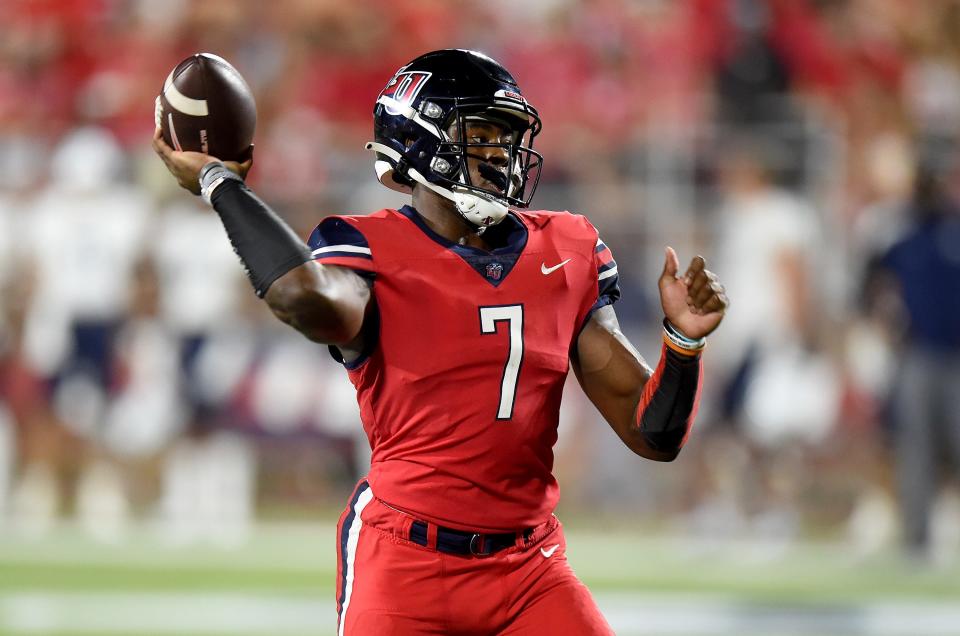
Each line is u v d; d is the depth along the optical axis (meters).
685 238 33.72
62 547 28.94
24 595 23.97
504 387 10.12
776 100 35.34
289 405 32.84
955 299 27.19
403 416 10.20
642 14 38.12
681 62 37.06
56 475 32.97
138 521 32.31
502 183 10.43
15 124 36.19
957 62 40.00
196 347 32.47
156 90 36.88
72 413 32.69
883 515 31.27
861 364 32.38
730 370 32.34
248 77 37.25
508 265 10.33
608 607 23.42
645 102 37.00
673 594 24.72
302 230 34.25
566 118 36.97
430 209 10.51
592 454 33.31
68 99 37.12
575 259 10.61
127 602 23.41
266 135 36.03
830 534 31.83
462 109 10.30
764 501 31.62
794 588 25.36
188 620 21.94
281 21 37.94
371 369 10.25
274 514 33.06
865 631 21.73
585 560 28.08
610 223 33.94
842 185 34.00
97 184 33.28
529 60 37.91
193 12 37.91
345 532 10.46
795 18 37.31
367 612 10.06
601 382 10.68
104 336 32.50
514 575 10.22
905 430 27.69
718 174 33.91
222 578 25.73
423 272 10.15
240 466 32.72
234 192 9.66
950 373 27.34
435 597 10.08
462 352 10.06
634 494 33.34
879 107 37.03
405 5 38.34
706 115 35.66
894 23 39.28
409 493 10.16
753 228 32.69
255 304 33.06
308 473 33.78
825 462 32.41
